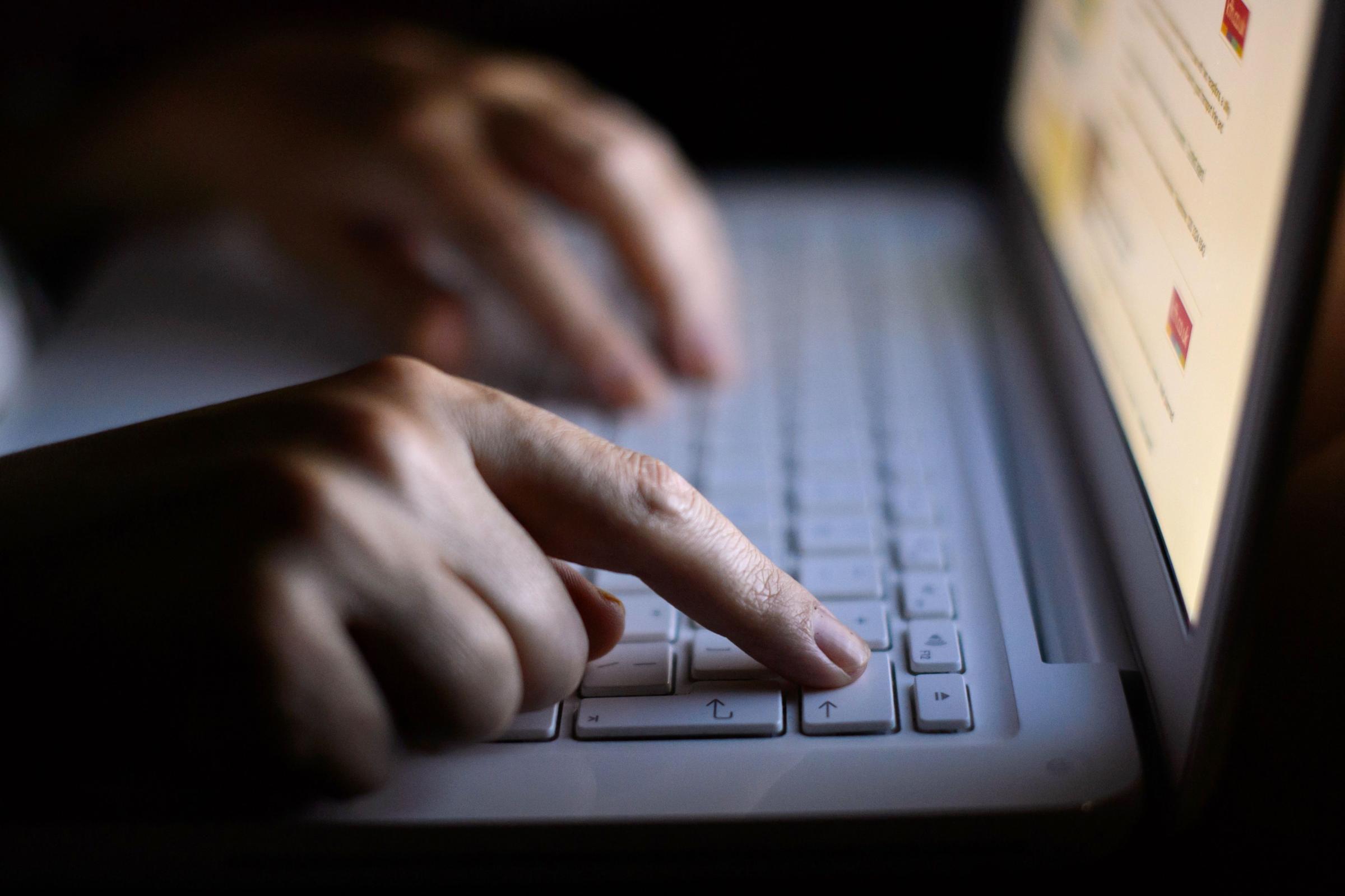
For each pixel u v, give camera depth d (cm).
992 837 31
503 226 61
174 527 31
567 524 33
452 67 75
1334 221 24
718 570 34
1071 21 57
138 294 67
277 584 29
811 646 35
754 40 91
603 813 32
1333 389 25
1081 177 52
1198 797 31
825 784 32
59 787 32
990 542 44
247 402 35
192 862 32
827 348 60
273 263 70
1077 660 38
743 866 32
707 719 34
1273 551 27
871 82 86
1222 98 32
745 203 78
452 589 31
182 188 81
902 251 71
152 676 30
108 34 105
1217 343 31
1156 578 35
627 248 63
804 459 50
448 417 34
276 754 29
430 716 31
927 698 35
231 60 84
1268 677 34
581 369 57
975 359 58
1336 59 24
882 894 32
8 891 33
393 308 62
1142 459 38
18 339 63
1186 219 35
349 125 69
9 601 31
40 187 88
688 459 51
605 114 71
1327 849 31
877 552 43
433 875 33
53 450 35
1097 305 47
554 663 33
